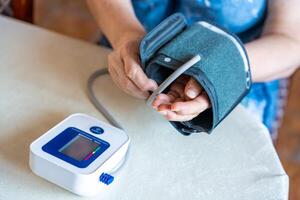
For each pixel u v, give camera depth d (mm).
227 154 701
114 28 852
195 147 705
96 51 888
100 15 905
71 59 858
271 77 874
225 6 938
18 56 846
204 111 682
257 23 969
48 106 744
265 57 846
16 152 655
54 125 708
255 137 736
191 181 649
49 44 889
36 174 619
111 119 732
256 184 658
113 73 746
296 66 927
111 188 621
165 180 645
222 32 723
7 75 797
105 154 615
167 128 731
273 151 715
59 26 1499
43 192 605
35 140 631
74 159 598
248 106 980
